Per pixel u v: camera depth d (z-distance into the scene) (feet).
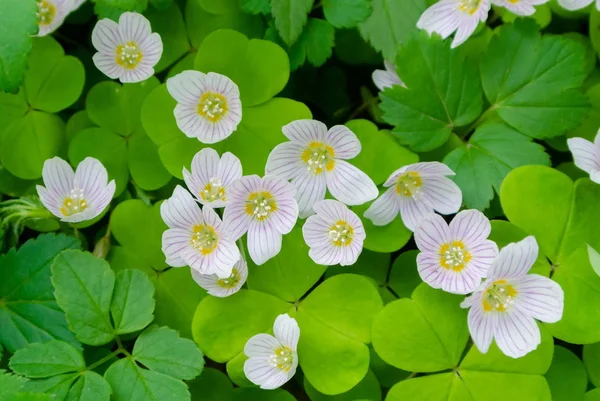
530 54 1.05
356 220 0.98
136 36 1.06
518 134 1.05
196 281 1.01
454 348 0.99
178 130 1.07
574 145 1.00
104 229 1.09
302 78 1.14
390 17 1.08
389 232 1.03
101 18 1.09
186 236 1.00
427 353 0.99
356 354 0.99
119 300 1.00
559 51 1.05
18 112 1.10
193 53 1.12
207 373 1.02
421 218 1.02
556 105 1.04
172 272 1.05
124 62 1.07
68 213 1.04
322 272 1.02
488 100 1.06
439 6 1.06
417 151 1.05
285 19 1.06
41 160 1.10
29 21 1.01
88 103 1.10
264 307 1.01
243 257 1.00
